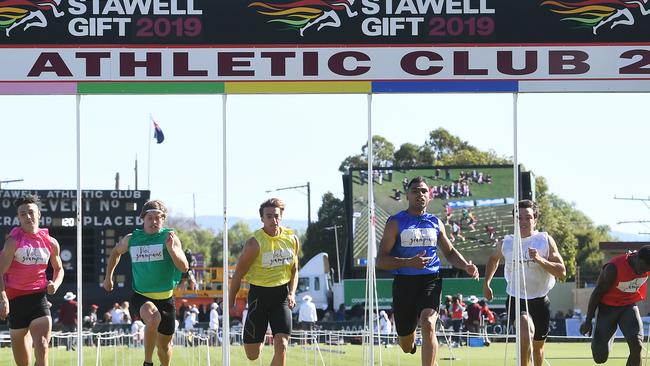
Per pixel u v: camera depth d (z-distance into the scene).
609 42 34.59
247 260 31.73
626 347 74.44
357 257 118.69
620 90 34.56
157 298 33.66
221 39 34.06
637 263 32.81
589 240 195.12
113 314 88.25
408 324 32.66
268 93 34.06
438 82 34.28
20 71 33.78
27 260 31.95
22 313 32.19
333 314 114.62
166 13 34.00
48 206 91.94
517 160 34.16
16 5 33.81
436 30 34.31
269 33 34.12
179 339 86.44
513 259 33.75
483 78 34.38
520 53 34.44
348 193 120.12
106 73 33.88
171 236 33.53
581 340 86.44
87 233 92.00
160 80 33.94
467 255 119.25
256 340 32.12
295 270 32.44
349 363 56.97
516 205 33.47
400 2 34.28
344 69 34.16
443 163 165.62
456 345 77.88
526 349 33.22
